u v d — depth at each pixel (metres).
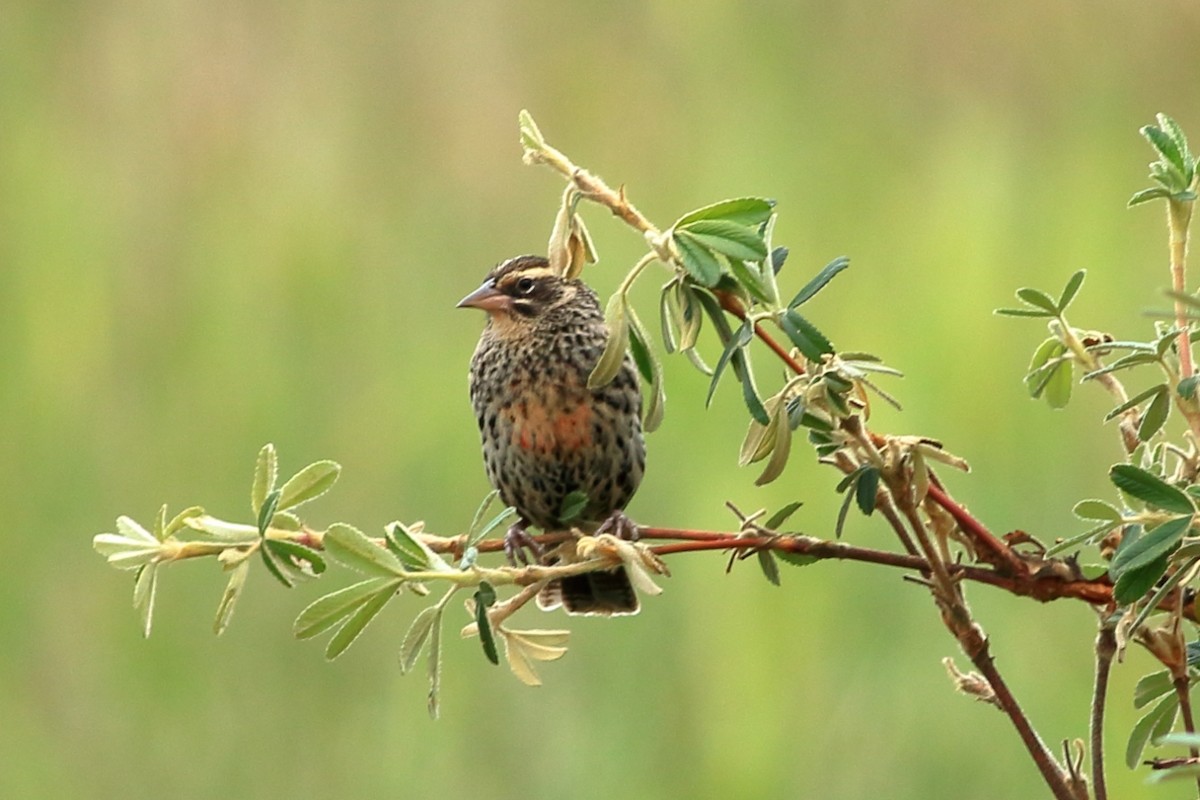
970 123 13.38
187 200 12.84
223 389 12.05
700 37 13.72
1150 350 5.49
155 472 11.78
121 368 12.23
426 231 12.64
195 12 13.34
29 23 13.46
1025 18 13.64
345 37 13.29
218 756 10.88
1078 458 11.00
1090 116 13.34
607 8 13.66
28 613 11.34
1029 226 12.77
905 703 10.35
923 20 13.73
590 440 8.27
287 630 11.22
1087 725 10.03
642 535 5.89
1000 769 10.13
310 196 12.73
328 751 10.86
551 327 8.30
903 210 12.84
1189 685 5.68
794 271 12.55
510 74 13.33
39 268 12.49
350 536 5.53
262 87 13.16
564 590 8.37
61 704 11.06
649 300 12.18
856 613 10.63
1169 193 5.47
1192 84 13.38
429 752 10.78
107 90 13.27
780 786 10.26
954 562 5.96
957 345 11.77
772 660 10.52
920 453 5.64
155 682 11.09
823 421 5.68
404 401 11.88
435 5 13.41
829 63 13.69
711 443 11.16
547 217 12.74
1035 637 10.38
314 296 12.36
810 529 10.85
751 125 13.31
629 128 13.25
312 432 11.82
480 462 11.57
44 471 11.76
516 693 10.86
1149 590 5.25
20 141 13.07
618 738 10.53
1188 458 5.59
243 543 5.85
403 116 13.10
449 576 5.58
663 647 10.74
